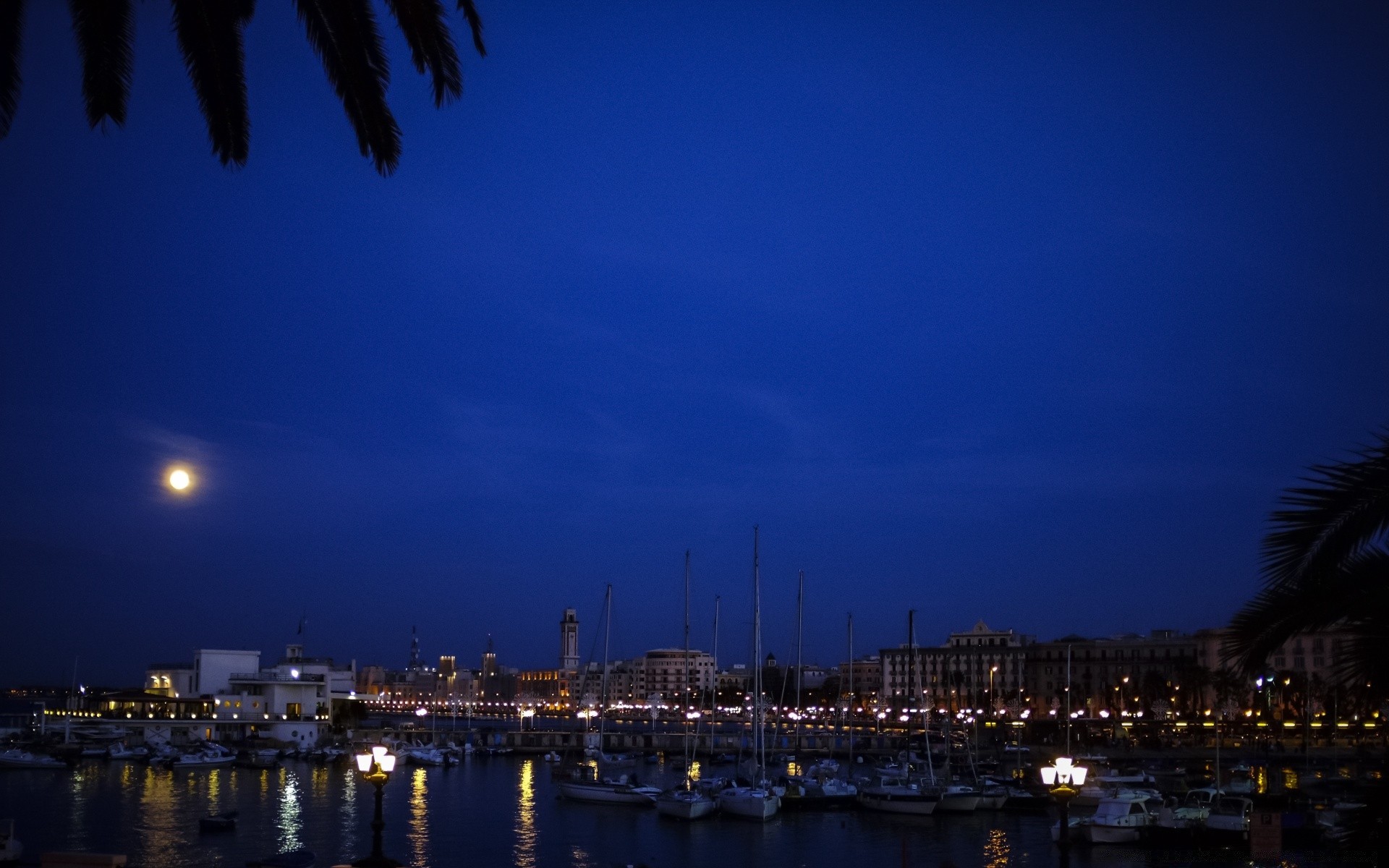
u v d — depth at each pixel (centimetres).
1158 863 7262
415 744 17850
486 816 9838
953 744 17188
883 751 17038
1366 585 1380
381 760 2714
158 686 19675
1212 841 7519
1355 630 1382
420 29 1565
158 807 10081
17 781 12469
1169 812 7881
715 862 7531
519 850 7988
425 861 7481
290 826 8969
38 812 9625
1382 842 1460
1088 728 18600
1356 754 13425
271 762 14438
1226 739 16700
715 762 16138
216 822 8562
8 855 5184
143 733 16712
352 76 1551
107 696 19312
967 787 10250
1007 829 9019
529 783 13200
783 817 9750
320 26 1551
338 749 15612
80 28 1478
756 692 11381
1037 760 13862
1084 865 7194
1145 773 11481
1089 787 10181
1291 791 10225
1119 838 7769
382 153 1586
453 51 1583
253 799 10812
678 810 9519
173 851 7656
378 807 2717
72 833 8481
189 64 1527
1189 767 13312
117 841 8050
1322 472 1294
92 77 1485
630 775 11806
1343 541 1273
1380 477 1265
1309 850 6444
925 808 9669
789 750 17512
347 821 9331
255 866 4344
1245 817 7481
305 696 18100
